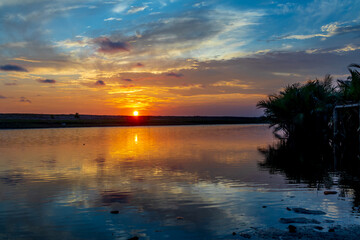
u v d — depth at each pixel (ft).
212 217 26.86
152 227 24.70
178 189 37.86
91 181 43.45
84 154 77.56
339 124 70.44
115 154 77.15
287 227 23.90
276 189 37.27
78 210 29.68
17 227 25.22
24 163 61.72
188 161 63.72
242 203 31.12
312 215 26.76
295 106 91.20
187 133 183.42
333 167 54.95
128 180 43.91
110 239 22.53
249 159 66.64
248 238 21.81
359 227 23.49
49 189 38.65
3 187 39.96
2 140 127.54
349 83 68.59
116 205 31.24
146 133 185.57
